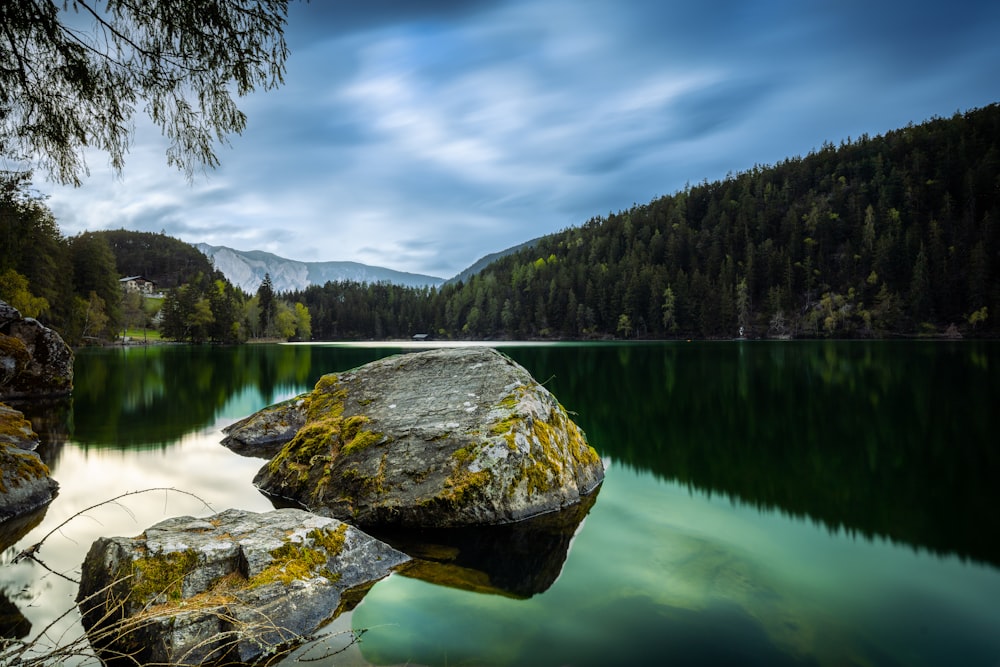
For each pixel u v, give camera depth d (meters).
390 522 6.35
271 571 4.24
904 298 96.50
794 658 3.52
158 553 4.11
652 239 147.25
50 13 3.96
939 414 14.48
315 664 3.48
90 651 3.55
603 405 17.20
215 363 40.00
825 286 113.06
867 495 7.68
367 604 4.34
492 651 3.62
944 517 6.65
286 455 7.79
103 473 8.47
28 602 4.24
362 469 6.91
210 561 4.18
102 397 18.83
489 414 7.54
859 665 3.45
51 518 6.31
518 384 8.37
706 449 10.94
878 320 95.25
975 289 85.12
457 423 7.38
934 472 8.99
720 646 3.68
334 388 9.59
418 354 9.95
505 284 157.00
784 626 3.96
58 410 15.73
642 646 3.67
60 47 4.17
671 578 4.86
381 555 5.14
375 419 7.88
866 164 152.75
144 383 24.14
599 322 124.25
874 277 106.19
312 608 4.08
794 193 157.12
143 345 83.25
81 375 28.05
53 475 8.32
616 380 25.16
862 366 30.80
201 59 4.36
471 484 6.43
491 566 5.15
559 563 5.21
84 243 71.62
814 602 4.36
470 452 6.79
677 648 3.65
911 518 6.63
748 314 111.75
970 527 6.24
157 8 4.09
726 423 13.94
